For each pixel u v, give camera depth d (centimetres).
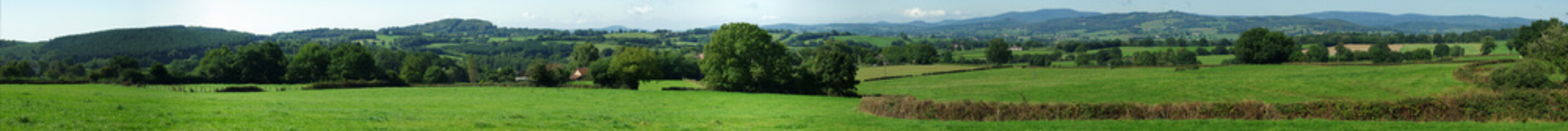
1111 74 10900
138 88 6256
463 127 2633
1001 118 3334
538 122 2955
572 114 3650
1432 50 17812
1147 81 9488
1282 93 7456
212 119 2711
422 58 14688
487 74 14175
